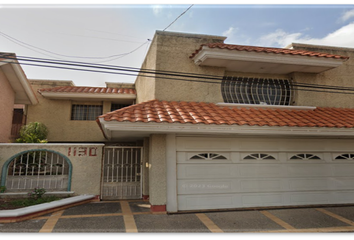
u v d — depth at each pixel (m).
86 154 8.59
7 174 7.90
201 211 7.44
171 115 7.15
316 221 6.69
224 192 7.80
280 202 8.13
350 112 9.55
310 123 7.79
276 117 8.19
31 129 11.09
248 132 7.38
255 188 8.05
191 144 7.83
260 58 8.44
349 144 9.09
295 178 8.42
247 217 6.95
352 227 6.25
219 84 9.02
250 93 9.41
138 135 8.43
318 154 8.78
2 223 5.96
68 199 7.67
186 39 9.15
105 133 8.30
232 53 8.25
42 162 8.95
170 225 6.15
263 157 8.34
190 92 8.72
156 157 7.45
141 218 6.67
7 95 10.41
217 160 7.95
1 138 10.09
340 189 8.69
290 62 8.71
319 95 9.88
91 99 12.88
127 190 9.08
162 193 7.29
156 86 8.48
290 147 8.57
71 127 12.58
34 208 6.52
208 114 7.68
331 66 9.10
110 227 5.88
